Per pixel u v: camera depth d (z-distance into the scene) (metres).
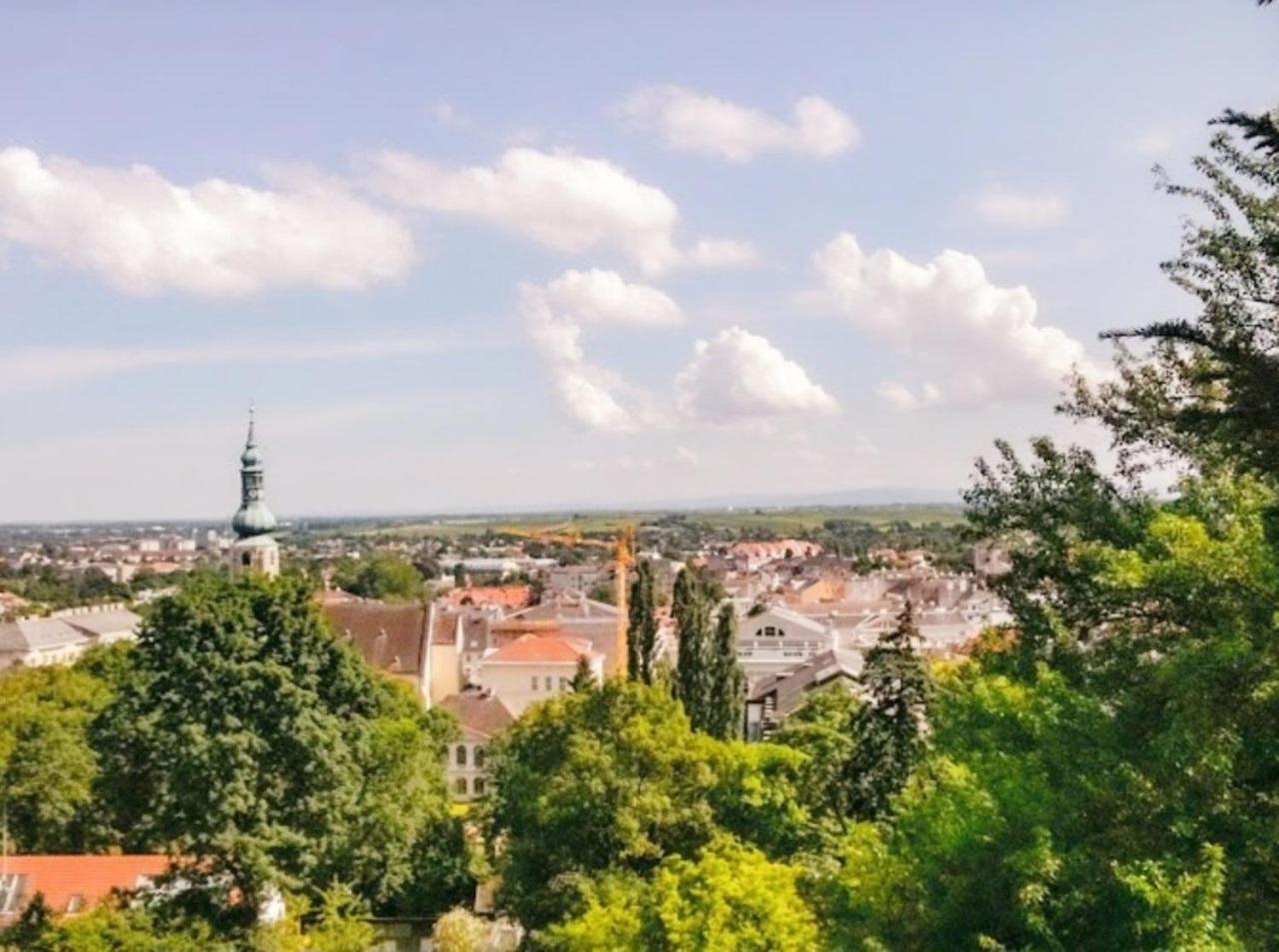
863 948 20.94
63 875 50.72
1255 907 14.19
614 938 31.06
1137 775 15.48
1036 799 18.30
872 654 40.41
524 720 58.31
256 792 38.25
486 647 145.50
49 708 76.88
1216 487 18.69
